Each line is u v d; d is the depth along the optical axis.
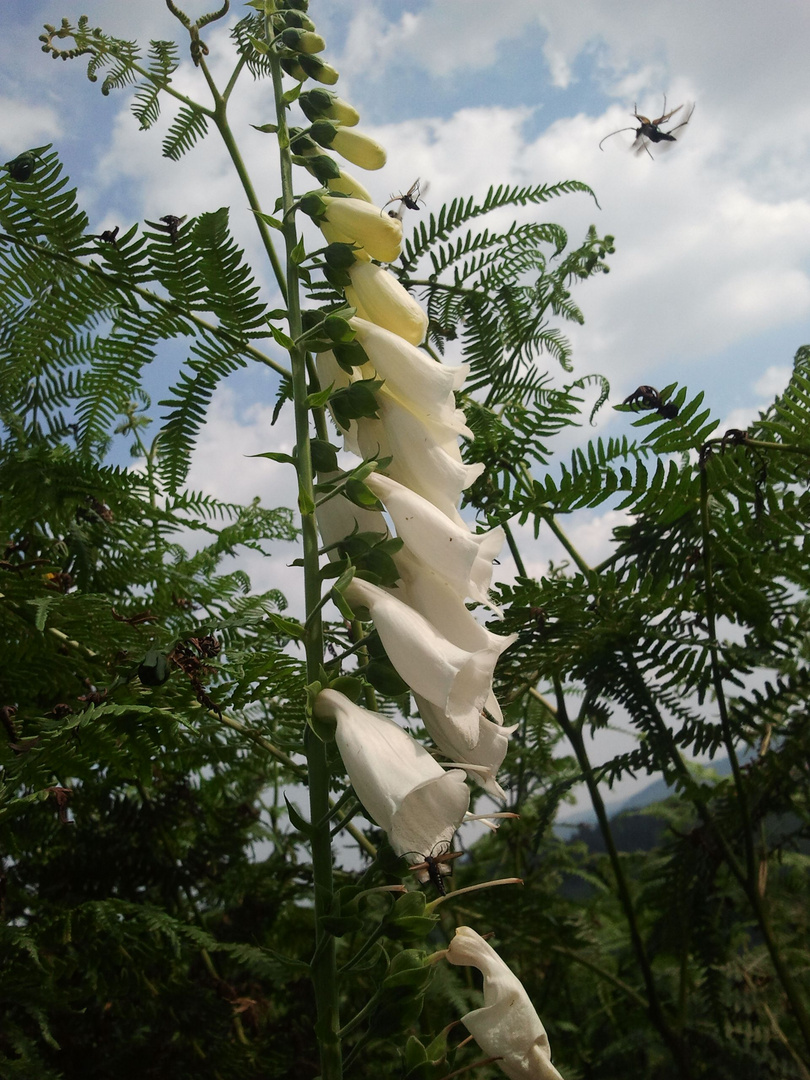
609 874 0.70
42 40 0.34
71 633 0.32
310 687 0.20
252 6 0.27
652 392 0.34
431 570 0.23
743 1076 0.41
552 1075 0.19
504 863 0.64
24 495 0.35
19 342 0.35
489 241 0.44
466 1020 0.20
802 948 0.50
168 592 0.39
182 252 0.32
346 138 0.26
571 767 0.59
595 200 0.46
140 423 0.50
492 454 0.41
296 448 0.22
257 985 0.44
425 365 0.23
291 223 0.25
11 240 0.33
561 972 0.55
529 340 0.46
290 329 0.24
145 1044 0.36
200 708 0.31
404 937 0.19
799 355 0.42
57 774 0.29
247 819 0.47
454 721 0.20
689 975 0.47
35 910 0.37
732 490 0.35
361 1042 0.19
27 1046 0.29
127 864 0.42
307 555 0.22
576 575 0.36
